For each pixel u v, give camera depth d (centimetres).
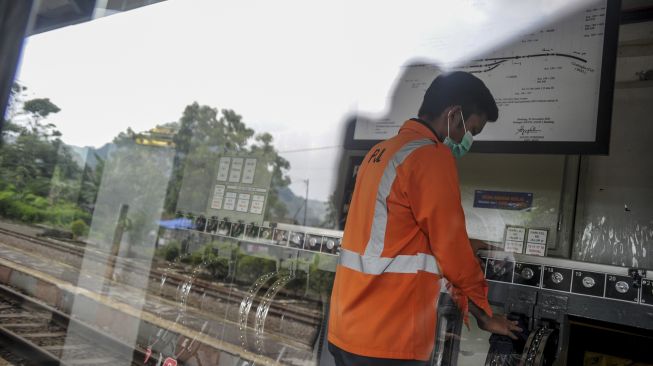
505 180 226
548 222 219
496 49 216
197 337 268
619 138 215
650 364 185
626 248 208
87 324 333
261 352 236
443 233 159
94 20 340
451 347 175
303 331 232
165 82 371
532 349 175
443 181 163
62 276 386
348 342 176
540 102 209
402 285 164
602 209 214
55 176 436
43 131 404
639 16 210
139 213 389
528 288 204
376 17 245
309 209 262
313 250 253
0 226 453
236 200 306
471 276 164
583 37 202
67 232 430
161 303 314
